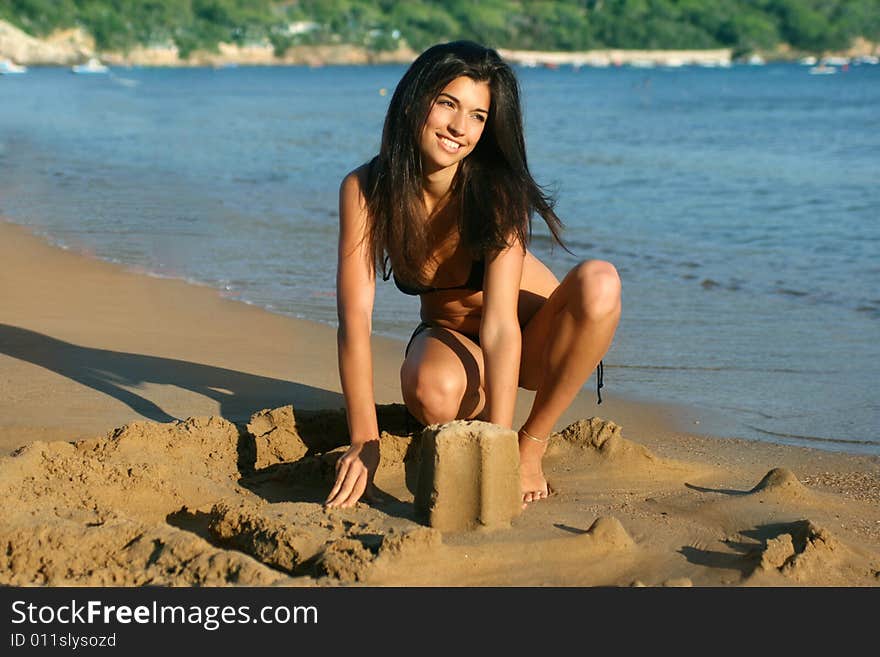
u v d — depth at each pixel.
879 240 11.09
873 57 178.88
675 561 3.26
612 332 3.71
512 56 177.50
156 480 3.71
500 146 3.75
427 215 3.90
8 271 8.62
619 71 137.62
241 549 3.37
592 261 3.73
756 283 8.88
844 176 17.56
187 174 16.94
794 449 4.75
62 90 61.34
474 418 4.08
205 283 8.41
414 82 3.65
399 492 3.88
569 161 20.67
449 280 4.10
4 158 18.92
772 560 3.20
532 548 3.24
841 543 3.30
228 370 5.84
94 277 8.50
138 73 123.00
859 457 4.62
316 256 9.73
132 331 6.70
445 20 180.88
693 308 7.91
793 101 54.78
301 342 6.57
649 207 13.88
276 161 19.44
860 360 6.42
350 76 113.25
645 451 4.30
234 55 172.25
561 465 4.23
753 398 5.62
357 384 3.81
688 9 183.75
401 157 3.73
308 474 4.02
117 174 16.67
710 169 18.97
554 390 3.81
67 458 3.69
